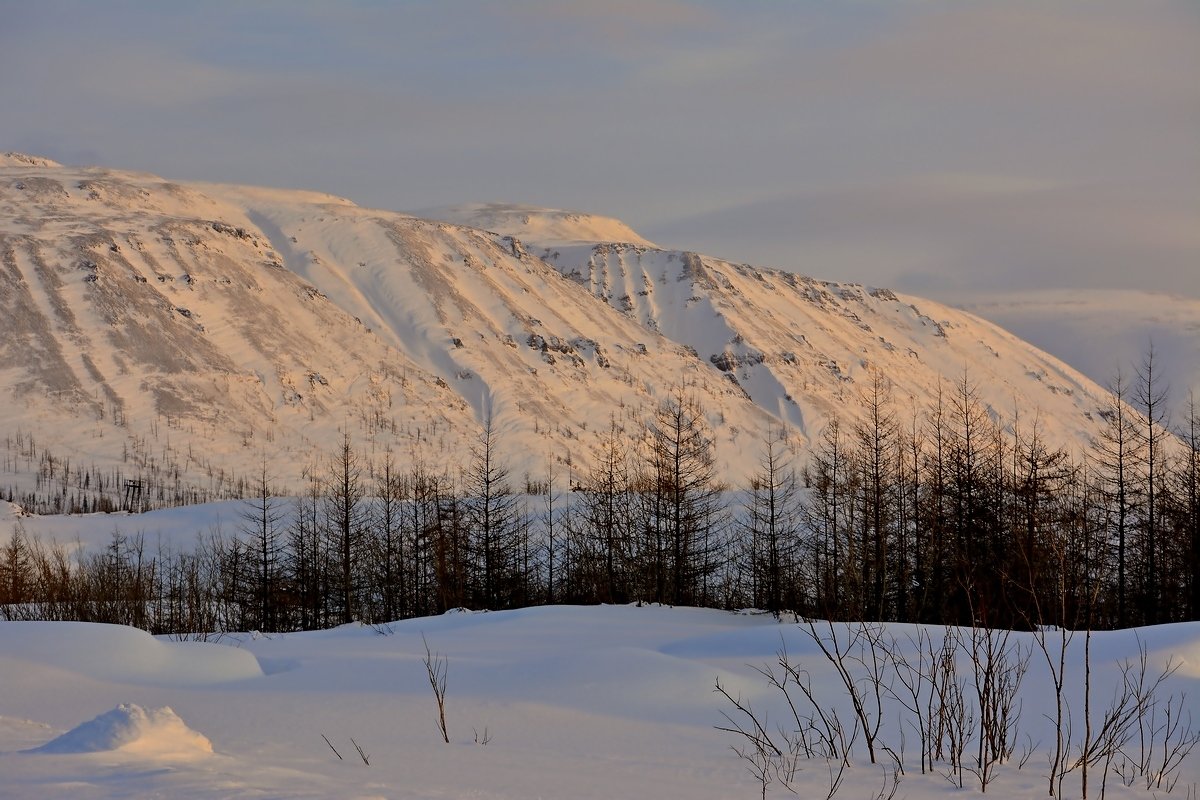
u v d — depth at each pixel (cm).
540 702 2023
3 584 6278
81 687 2194
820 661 2345
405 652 3022
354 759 1327
